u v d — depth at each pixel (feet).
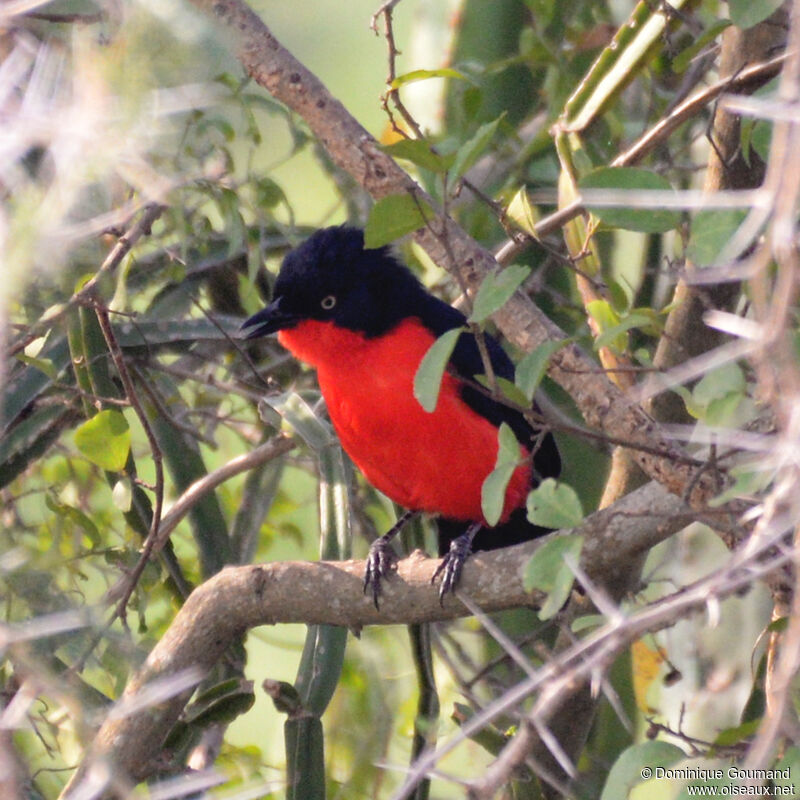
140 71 17.85
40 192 18.67
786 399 16.33
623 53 29.22
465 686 31.71
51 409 32.73
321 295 31.63
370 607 26.40
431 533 40.22
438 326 32.09
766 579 21.40
